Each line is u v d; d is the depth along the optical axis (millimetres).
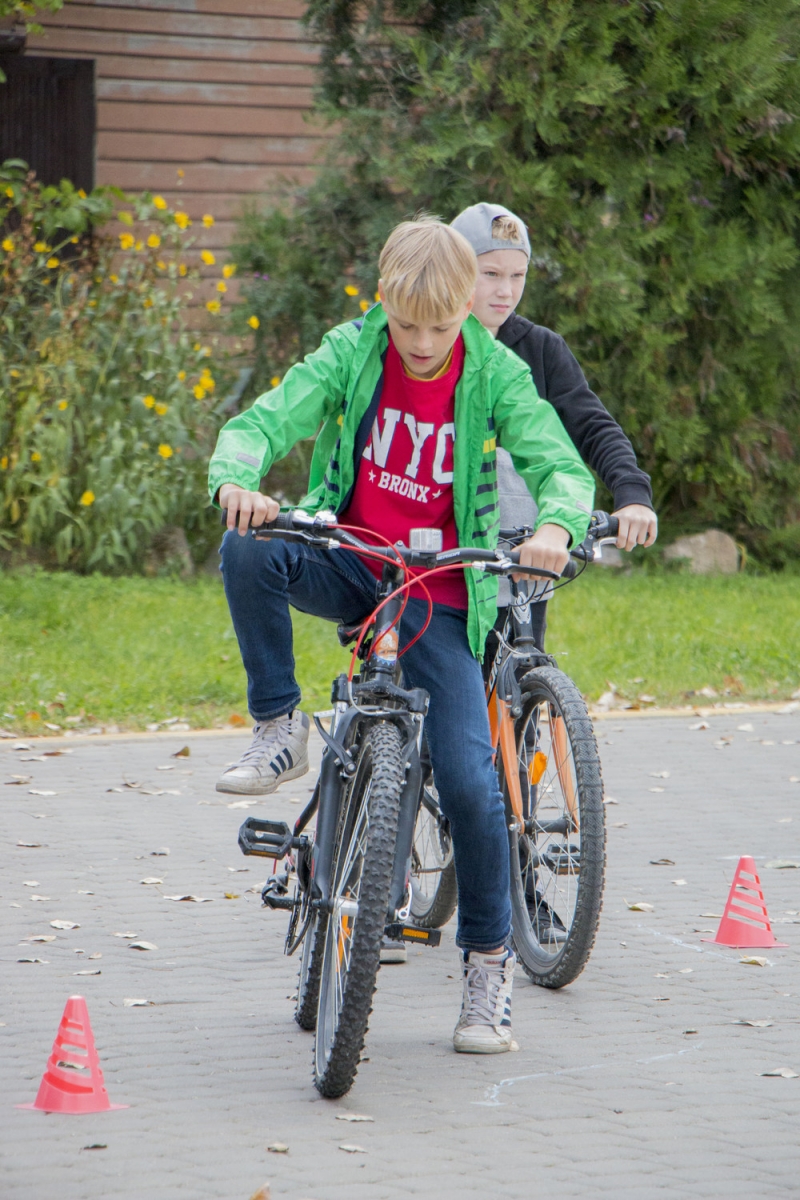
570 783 11969
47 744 20750
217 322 39531
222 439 9695
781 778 19906
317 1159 8617
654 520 12047
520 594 12352
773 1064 10398
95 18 42125
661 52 34938
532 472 10180
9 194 36094
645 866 15820
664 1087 9930
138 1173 8352
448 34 36844
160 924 13547
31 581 32312
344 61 40219
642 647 28391
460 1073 10164
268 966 12508
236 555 10266
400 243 9242
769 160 37562
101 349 35438
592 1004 11742
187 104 43125
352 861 9727
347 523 10383
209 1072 10062
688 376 38531
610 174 36062
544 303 36656
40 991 11656
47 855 15641
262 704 10766
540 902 12539
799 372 39344
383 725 9594
